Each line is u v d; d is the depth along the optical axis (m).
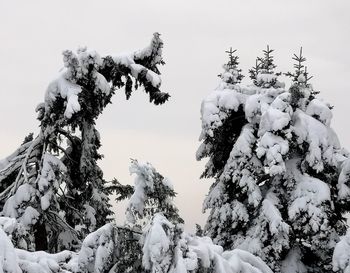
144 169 8.37
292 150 13.00
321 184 12.22
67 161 16.17
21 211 13.31
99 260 7.80
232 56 14.77
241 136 13.01
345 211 13.32
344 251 10.23
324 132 12.63
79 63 13.48
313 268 12.94
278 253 12.30
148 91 15.07
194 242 8.08
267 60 14.84
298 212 11.97
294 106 13.40
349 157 12.84
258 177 13.05
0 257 6.28
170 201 8.59
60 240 15.09
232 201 13.41
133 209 8.25
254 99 13.37
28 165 15.06
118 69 14.76
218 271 7.78
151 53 15.30
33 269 7.05
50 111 13.87
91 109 14.14
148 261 7.39
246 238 12.62
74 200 16.42
